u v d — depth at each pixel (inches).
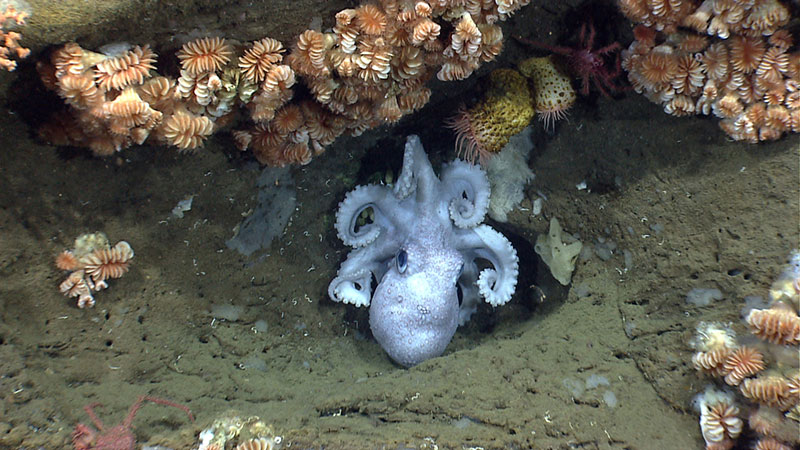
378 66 47.1
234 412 49.8
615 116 52.1
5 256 48.1
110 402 49.3
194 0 45.2
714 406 48.8
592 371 51.2
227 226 52.8
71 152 48.1
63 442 47.6
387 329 53.3
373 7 46.7
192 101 46.9
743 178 49.8
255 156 51.4
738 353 48.2
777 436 47.5
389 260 55.2
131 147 48.9
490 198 55.2
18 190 47.8
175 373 51.4
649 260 52.2
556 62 51.6
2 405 47.3
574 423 49.5
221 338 53.2
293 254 55.2
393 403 50.3
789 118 48.5
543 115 52.6
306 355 54.7
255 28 46.3
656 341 51.2
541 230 55.5
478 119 51.8
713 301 50.2
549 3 50.6
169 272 51.9
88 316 50.1
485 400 50.1
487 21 47.9
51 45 44.7
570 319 53.5
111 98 45.8
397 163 55.5
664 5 47.8
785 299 48.2
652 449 48.7
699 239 50.8
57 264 49.1
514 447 49.0
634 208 52.5
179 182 50.7
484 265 56.4
